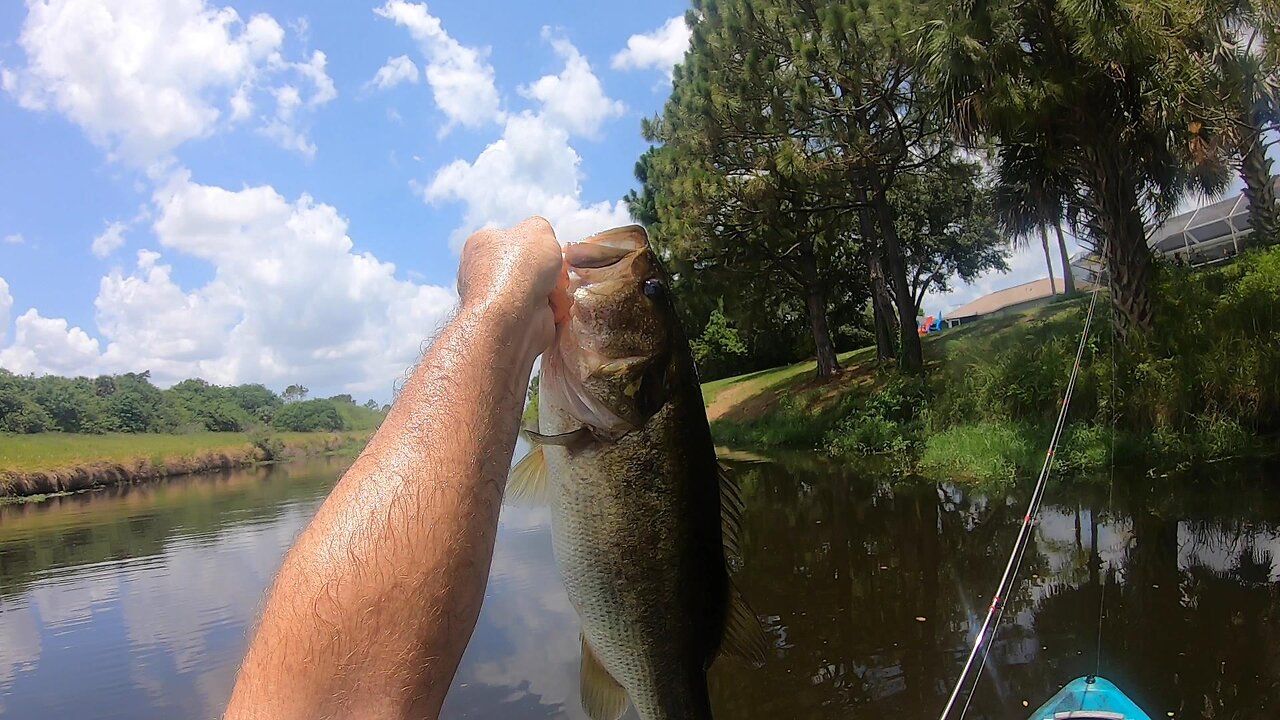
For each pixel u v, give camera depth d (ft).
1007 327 28.58
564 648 9.70
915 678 7.75
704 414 3.15
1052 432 17.67
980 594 10.08
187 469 56.70
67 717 9.17
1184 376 16.35
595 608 2.91
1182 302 17.49
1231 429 15.57
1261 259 18.12
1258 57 16.79
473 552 1.59
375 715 1.38
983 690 7.36
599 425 2.90
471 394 1.75
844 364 39.73
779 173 26.40
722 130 27.84
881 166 27.48
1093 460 16.15
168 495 37.09
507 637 10.16
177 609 13.51
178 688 9.91
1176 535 11.59
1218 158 21.72
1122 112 16.81
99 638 12.05
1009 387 19.99
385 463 1.63
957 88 16.84
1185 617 8.54
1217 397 16.15
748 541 14.37
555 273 2.12
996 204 24.17
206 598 14.19
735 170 29.32
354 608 1.43
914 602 10.03
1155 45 15.11
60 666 10.85
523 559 14.11
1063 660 7.78
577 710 8.02
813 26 24.62
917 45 18.39
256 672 1.39
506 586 12.42
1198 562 10.32
